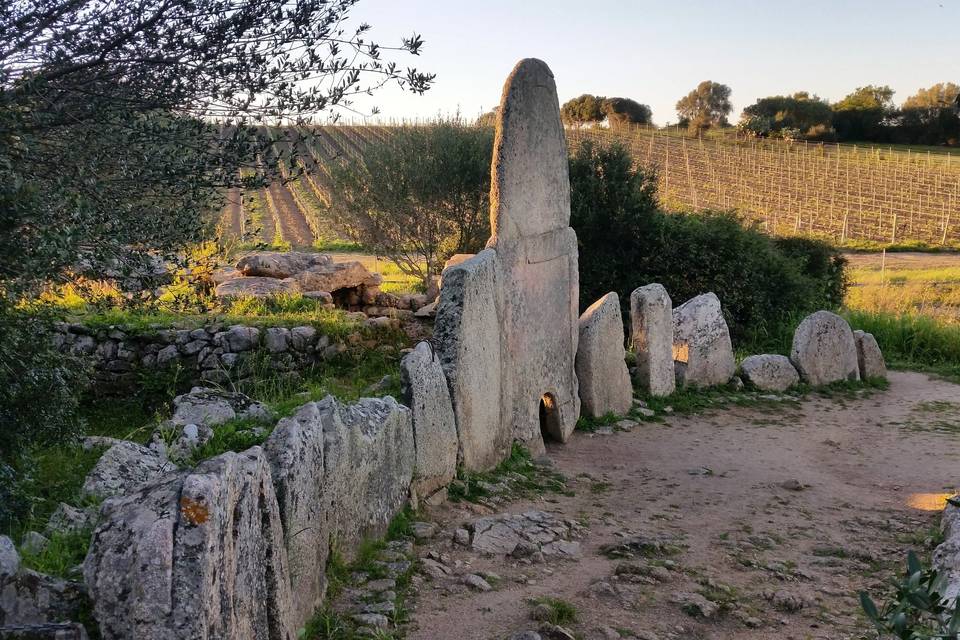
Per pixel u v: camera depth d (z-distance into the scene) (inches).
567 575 214.7
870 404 467.5
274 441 169.3
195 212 223.0
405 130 815.1
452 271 293.3
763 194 1953.7
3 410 199.6
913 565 102.7
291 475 164.4
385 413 230.8
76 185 191.3
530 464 325.7
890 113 3206.2
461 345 285.7
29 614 118.2
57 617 118.6
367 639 166.6
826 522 275.4
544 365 353.4
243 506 136.9
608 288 640.4
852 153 2564.0
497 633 175.9
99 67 207.9
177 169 208.8
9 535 167.0
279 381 396.8
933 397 486.6
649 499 295.7
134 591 116.0
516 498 283.7
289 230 1504.7
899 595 102.6
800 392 484.1
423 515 246.8
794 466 346.3
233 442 221.5
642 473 329.1
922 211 1761.8
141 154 208.4
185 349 398.3
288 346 415.2
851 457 362.3
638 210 644.7
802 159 2406.5
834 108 3383.4
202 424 235.6
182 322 406.3
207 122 219.8
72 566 147.3
